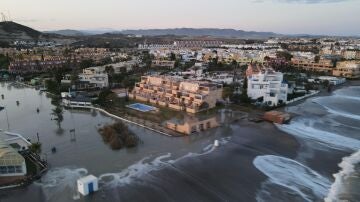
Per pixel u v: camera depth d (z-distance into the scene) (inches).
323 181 2598.4
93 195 2313.0
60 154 3038.9
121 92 5954.7
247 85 5595.5
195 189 2422.5
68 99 5113.2
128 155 3043.8
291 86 6166.3
